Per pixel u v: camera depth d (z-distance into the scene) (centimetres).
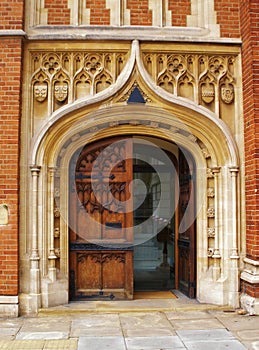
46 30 725
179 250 834
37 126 719
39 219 707
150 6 745
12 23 700
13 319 662
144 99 724
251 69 694
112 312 696
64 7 736
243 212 730
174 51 730
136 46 718
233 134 738
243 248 726
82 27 728
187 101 724
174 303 735
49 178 721
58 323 642
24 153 705
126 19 741
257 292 674
